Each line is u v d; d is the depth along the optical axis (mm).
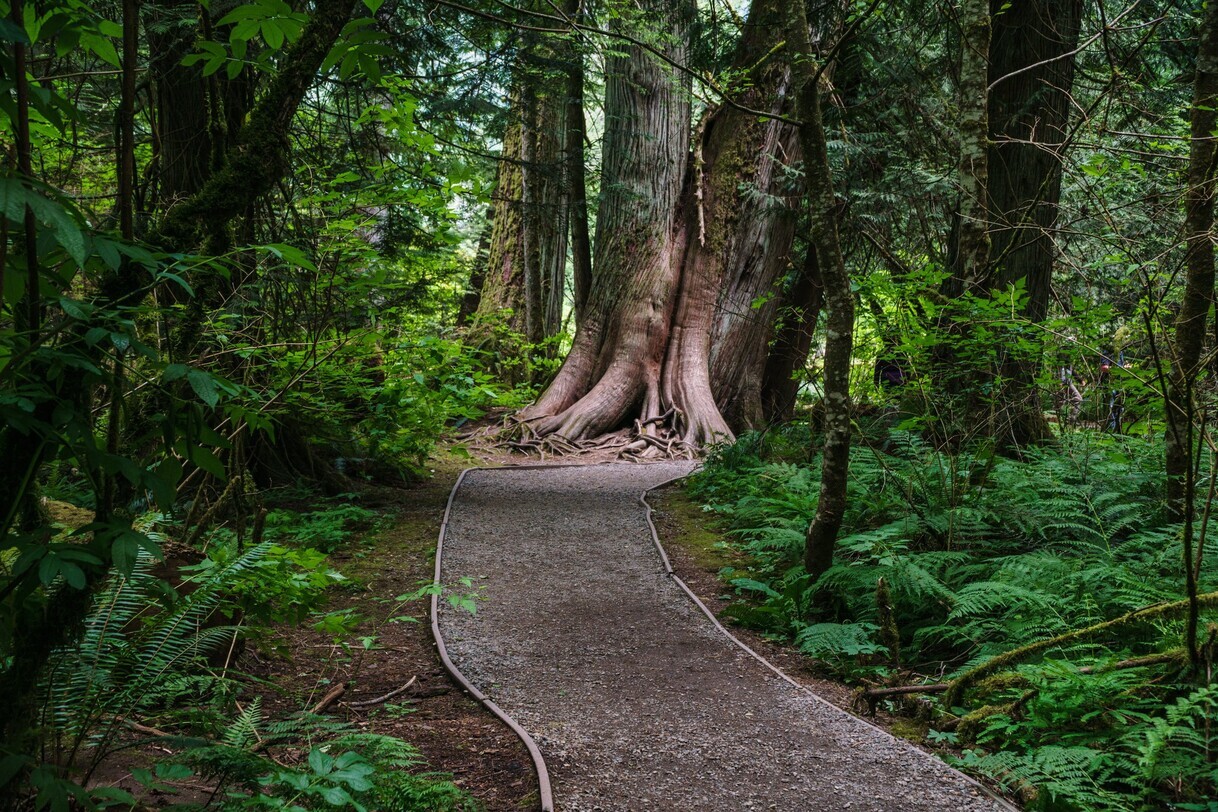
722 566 7355
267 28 2500
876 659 5242
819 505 5926
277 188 6652
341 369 7145
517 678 4770
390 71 7512
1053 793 3299
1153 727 3707
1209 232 4445
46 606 2201
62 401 1914
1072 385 7367
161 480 2002
